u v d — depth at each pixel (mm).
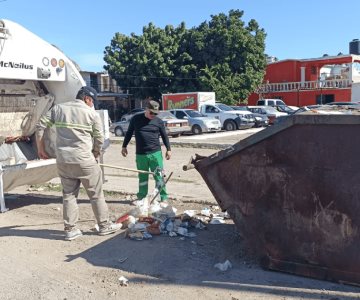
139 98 45500
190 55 43094
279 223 4523
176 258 5125
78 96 5957
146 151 7516
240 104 44562
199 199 8141
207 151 17641
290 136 4352
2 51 6996
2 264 5102
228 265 4789
